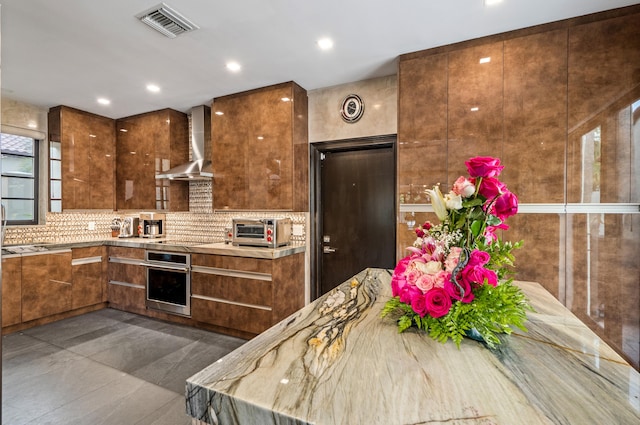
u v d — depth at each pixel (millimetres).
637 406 638
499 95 2271
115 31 2211
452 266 923
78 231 4113
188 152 4129
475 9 1994
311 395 666
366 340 954
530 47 2189
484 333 911
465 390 688
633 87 1965
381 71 2924
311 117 3395
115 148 4277
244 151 3352
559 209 2125
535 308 1277
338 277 3385
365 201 3262
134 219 4270
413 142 2529
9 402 1991
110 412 1899
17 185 3668
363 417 594
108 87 3225
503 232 2248
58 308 3482
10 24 2109
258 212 3605
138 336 3066
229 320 3062
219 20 2094
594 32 2039
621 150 1996
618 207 2006
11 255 3133
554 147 2133
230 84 3176
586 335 1003
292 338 974
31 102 3623
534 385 711
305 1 1908
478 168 892
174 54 2559
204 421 697
